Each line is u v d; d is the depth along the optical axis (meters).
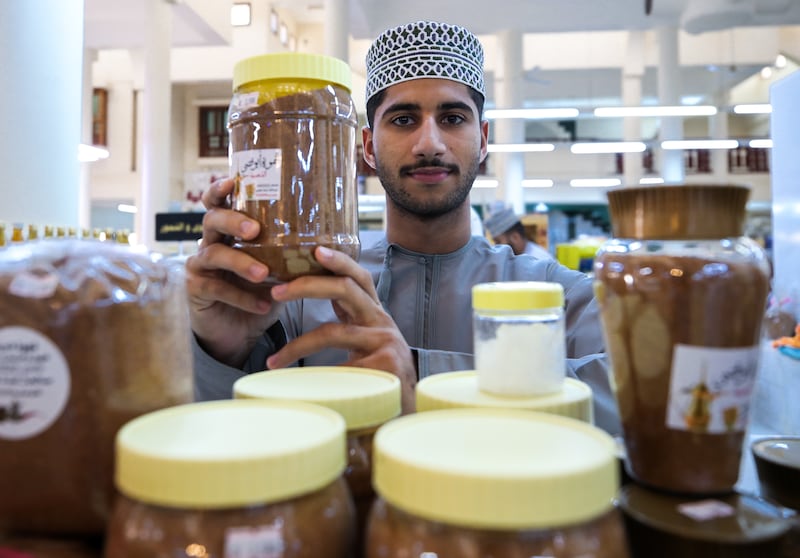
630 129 8.48
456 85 0.99
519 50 6.47
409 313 1.09
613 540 0.29
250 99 0.58
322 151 0.59
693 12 5.91
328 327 0.67
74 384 0.35
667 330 0.37
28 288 0.35
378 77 1.03
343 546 0.34
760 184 10.74
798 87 1.44
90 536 0.38
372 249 1.19
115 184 9.56
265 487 0.30
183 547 0.29
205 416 0.38
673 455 0.38
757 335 0.38
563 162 11.96
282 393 0.46
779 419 1.19
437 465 0.28
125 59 9.59
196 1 5.35
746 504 0.38
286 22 8.27
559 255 5.71
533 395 0.44
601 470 0.29
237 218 0.59
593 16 6.43
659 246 0.39
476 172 1.07
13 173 1.46
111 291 0.37
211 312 0.74
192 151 10.31
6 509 0.36
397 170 1.02
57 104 1.60
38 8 1.53
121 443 0.32
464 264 1.13
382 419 0.45
